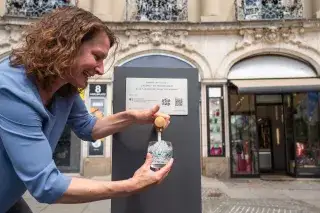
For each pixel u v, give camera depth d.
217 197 8.12
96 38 1.53
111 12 12.76
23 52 1.45
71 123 2.13
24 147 1.30
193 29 11.91
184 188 2.60
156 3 12.68
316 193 8.80
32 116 1.34
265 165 13.59
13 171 1.39
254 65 12.07
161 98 2.66
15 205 1.72
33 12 12.42
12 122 1.30
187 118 2.67
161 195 2.59
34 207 6.88
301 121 11.95
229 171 11.34
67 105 1.71
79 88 1.67
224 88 11.73
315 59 11.71
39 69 1.40
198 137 2.66
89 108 11.49
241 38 11.97
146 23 11.88
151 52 11.88
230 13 12.83
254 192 8.87
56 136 1.67
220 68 11.82
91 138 2.17
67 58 1.40
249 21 11.81
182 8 12.61
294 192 8.93
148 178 1.58
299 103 12.05
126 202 2.57
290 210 6.77
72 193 1.33
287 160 12.28
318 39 11.77
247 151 11.64
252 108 11.82
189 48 11.84
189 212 2.58
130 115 2.20
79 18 1.47
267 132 13.70
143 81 2.67
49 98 1.57
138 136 2.59
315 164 11.62
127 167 2.56
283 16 12.53
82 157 11.52
